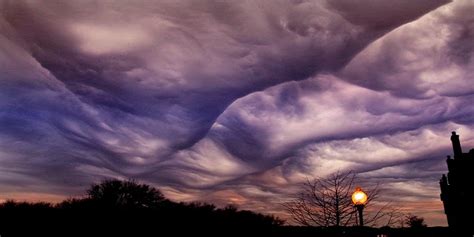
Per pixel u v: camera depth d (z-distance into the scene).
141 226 36.94
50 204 37.72
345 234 14.30
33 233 32.88
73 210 37.06
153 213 39.53
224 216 36.31
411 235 19.95
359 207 10.25
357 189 10.43
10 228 32.72
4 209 34.97
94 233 35.00
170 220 37.72
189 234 35.12
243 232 31.69
